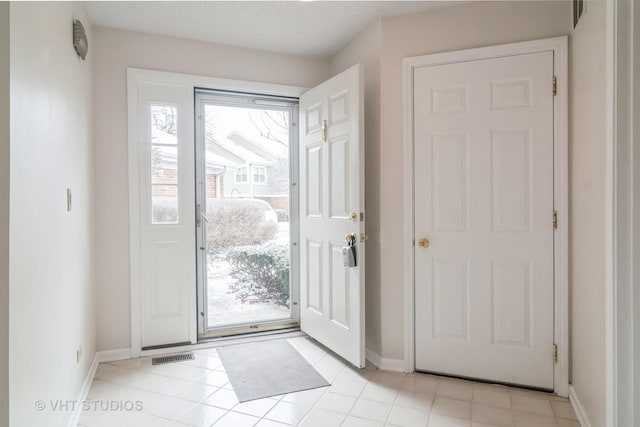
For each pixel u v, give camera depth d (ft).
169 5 7.96
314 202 9.98
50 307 4.93
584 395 6.42
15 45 3.75
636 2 4.80
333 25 8.93
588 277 6.25
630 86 4.86
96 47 8.86
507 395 7.34
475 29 7.90
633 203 4.87
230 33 9.32
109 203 8.99
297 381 7.97
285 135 11.21
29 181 4.16
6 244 3.58
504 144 7.67
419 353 8.36
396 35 8.46
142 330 9.37
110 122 8.98
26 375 4.03
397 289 8.50
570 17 7.22
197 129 10.23
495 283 7.77
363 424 6.41
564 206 7.23
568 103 7.20
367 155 9.13
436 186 8.18
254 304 11.05
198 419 6.56
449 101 8.05
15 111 3.74
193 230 9.83
